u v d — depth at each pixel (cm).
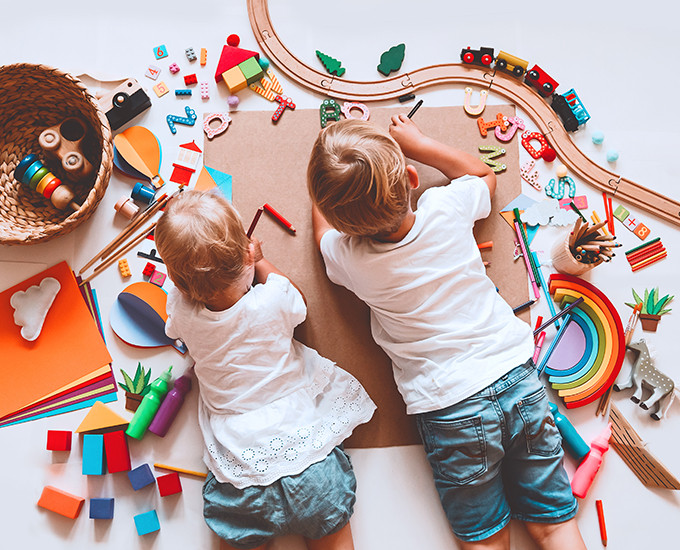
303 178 126
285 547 114
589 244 118
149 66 129
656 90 132
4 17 129
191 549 115
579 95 131
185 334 105
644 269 126
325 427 109
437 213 105
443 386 104
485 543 109
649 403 119
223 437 105
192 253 98
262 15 130
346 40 131
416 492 117
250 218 124
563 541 108
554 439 109
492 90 129
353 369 121
